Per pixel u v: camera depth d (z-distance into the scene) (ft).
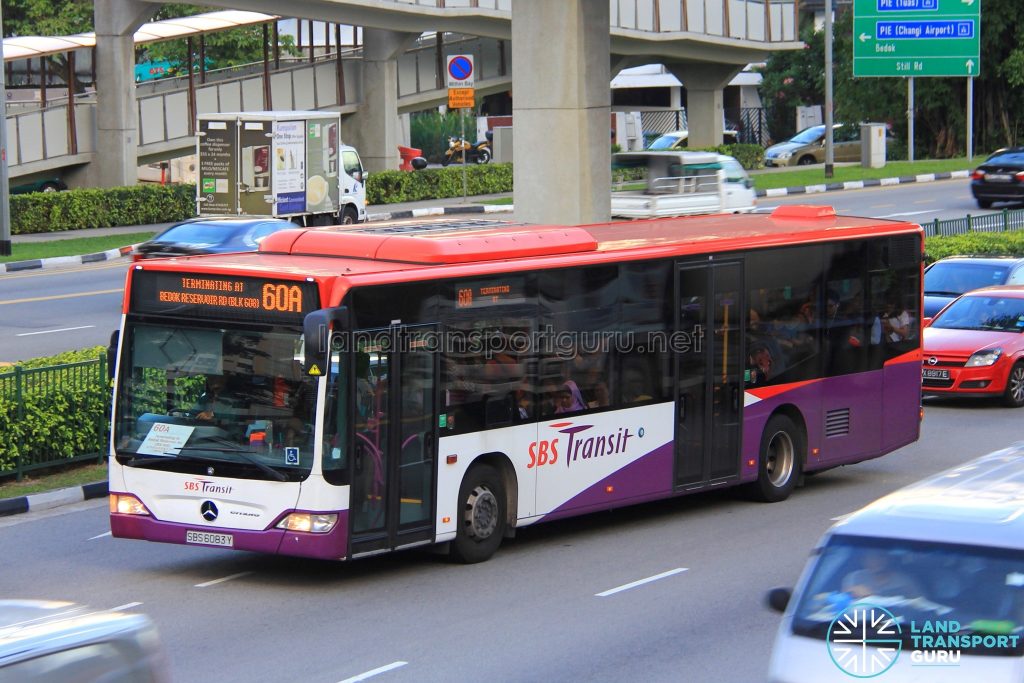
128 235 166.20
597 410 60.39
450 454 54.80
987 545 30.19
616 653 44.68
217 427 52.21
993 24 269.23
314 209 157.07
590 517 66.64
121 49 179.63
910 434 75.77
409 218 183.11
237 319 52.06
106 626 25.03
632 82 327.06
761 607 50.21
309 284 50.80
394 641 45.91
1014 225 158.30
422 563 56.95
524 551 59.21
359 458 51.44
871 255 72.84
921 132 294.46
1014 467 35.09
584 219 98.94
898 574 30.53
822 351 70.54
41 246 154.10
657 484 63.10
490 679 41.93
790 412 69.77
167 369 53.26
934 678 29.04
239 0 177.78
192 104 190.90
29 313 114.83
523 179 99.76
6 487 68.13
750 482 68.28
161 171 241.96
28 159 175.73
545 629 47.42
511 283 56.85
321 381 50.42
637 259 61.77
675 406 63.67
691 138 255.50
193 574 55.06
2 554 57.98
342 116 214.07
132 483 53.47
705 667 43.29
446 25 200.75
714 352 65.36
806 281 69.56
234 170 150.82
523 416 57.57
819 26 355.97
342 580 54.13
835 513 66.59
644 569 55.98
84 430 72.28
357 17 189.98
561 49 97.40
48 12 242.99
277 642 45.73
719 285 65.36
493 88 235.81
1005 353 94.38
